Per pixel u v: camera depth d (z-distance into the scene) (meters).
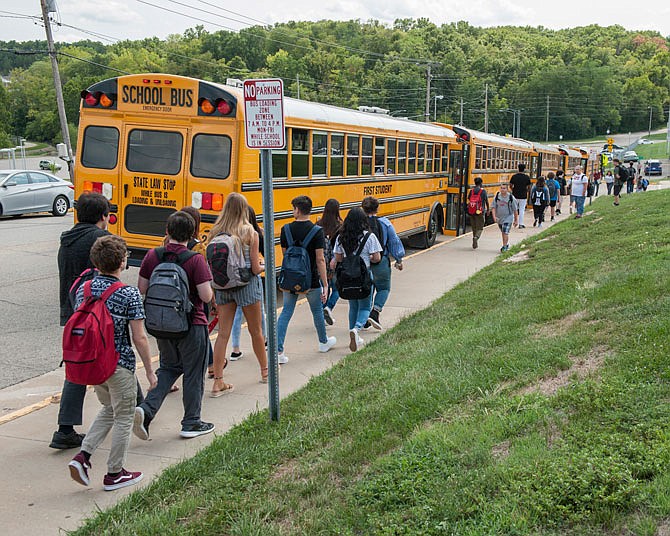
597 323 6.49
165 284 5.27
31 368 7.48
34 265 13.73
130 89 9.48
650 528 3.25
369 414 5.28
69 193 23.67
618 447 3.99
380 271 8.75
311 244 7.52
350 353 7.98
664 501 3.40
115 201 9.71
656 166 76.31
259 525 3.83
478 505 3.65
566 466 3.82
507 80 143.25
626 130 156.25
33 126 110.56
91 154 9.79
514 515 3.50
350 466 4.44
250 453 4.91
